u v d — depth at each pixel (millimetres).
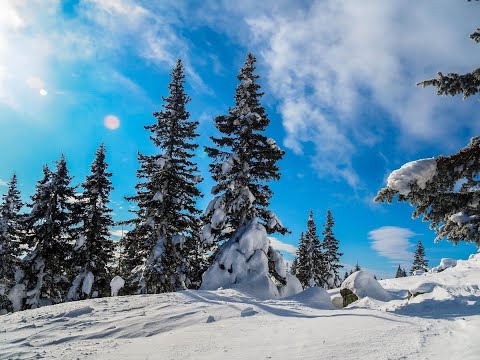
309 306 12273
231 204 19812
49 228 26016
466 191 7762
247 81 22172
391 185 7086
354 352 5137
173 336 7812
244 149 20812
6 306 27250
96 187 27344
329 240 47438
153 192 22656
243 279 17234
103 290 26547
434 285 12086
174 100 24000
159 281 19844
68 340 8453
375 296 13352
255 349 5996
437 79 7809
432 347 4965
